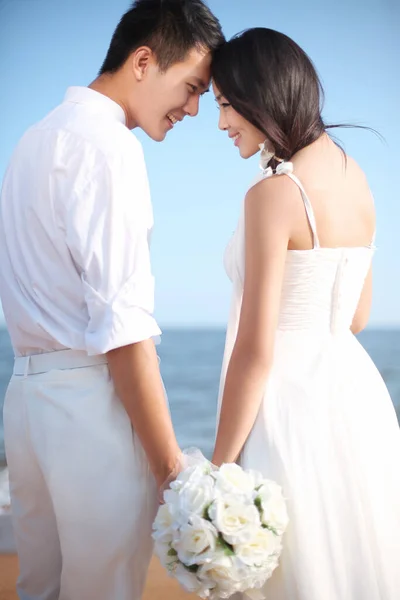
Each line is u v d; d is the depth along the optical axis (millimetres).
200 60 2080
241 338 1920
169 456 1847
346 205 2035
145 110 2121
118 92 2104
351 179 2082
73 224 1854
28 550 2115
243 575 1728
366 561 1893
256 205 1938
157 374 1855
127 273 1842
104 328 1803
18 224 1975
